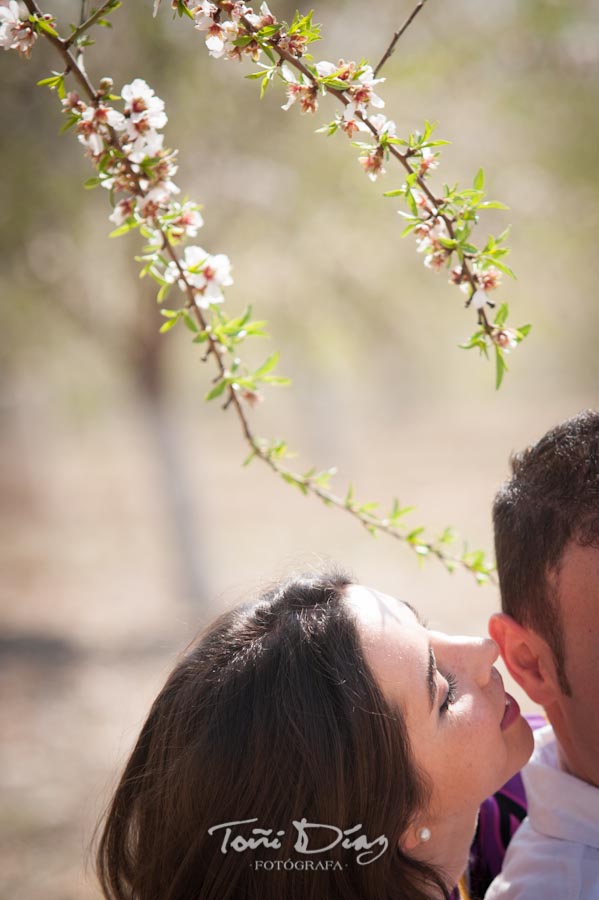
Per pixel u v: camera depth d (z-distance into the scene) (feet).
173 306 27.86
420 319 29.96
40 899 13.62
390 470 62.90
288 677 4.65
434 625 29.07
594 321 23.02
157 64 19.90
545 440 5.16
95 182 4.58
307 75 4.38
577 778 5.24
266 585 5.63
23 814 16.67
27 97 20.72
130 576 39.24
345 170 23.94
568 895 5.01
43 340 31.30
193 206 4.82
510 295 22.11
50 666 26.58
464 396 103.55
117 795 5.35
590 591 4.71
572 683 4.94
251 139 22.75
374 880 4.52
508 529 5.11
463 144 20.75
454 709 4.75
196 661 5.07
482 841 6.07
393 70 19.89
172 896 4.78
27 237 23.75
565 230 20.15
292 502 55.16
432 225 4.50
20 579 39.68
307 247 26.08
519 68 19.25
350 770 4.47
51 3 15.78
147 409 31.55
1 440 70.69
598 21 17.71
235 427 68.18
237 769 4.59
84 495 61.67
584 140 18.99
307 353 31.45
